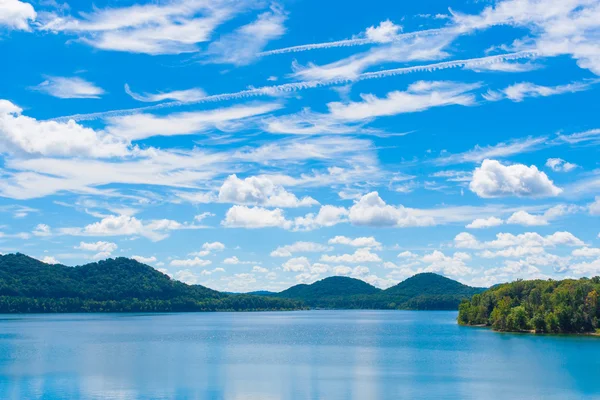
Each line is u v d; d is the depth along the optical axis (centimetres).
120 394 11469
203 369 15100
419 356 18162
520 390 11869
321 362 16712
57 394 11481
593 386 12331
